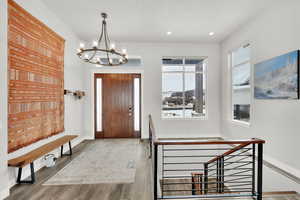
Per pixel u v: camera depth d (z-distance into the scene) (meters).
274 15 2.95
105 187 2.30
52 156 2.98
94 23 3.77
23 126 2.41
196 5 3.08
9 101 2.17
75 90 4.32
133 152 3.79
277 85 2.83
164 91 5.26
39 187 2.29
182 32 4.30
